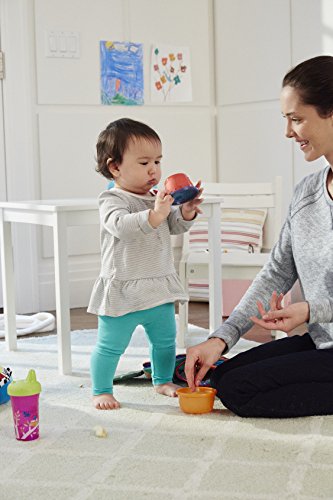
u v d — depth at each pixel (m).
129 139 2.35
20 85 4.12
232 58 4.53
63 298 2.76
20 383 1.99
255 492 1.62
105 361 2.32
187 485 1.68
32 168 4.19
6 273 3.20
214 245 3.06
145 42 4.45
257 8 4.33
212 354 2.18
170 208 2.31
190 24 4.58
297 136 2.10
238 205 3.55
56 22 4.20
